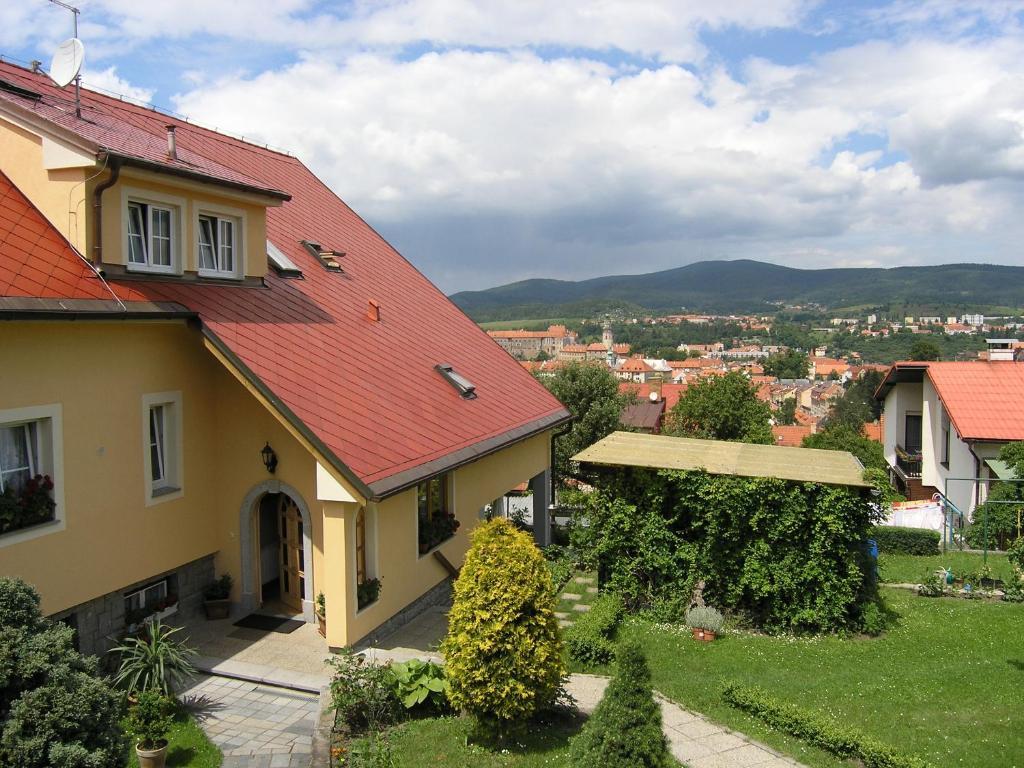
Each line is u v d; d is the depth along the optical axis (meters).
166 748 9.62
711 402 42.19
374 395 15.74
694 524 16.72
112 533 12.53
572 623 16.17
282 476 14.56
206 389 14.73
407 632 15.07
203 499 14.70
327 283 19.38
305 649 13.43
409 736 10.73
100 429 12.30
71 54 14.73
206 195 14.70
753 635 15.99
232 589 15.07
